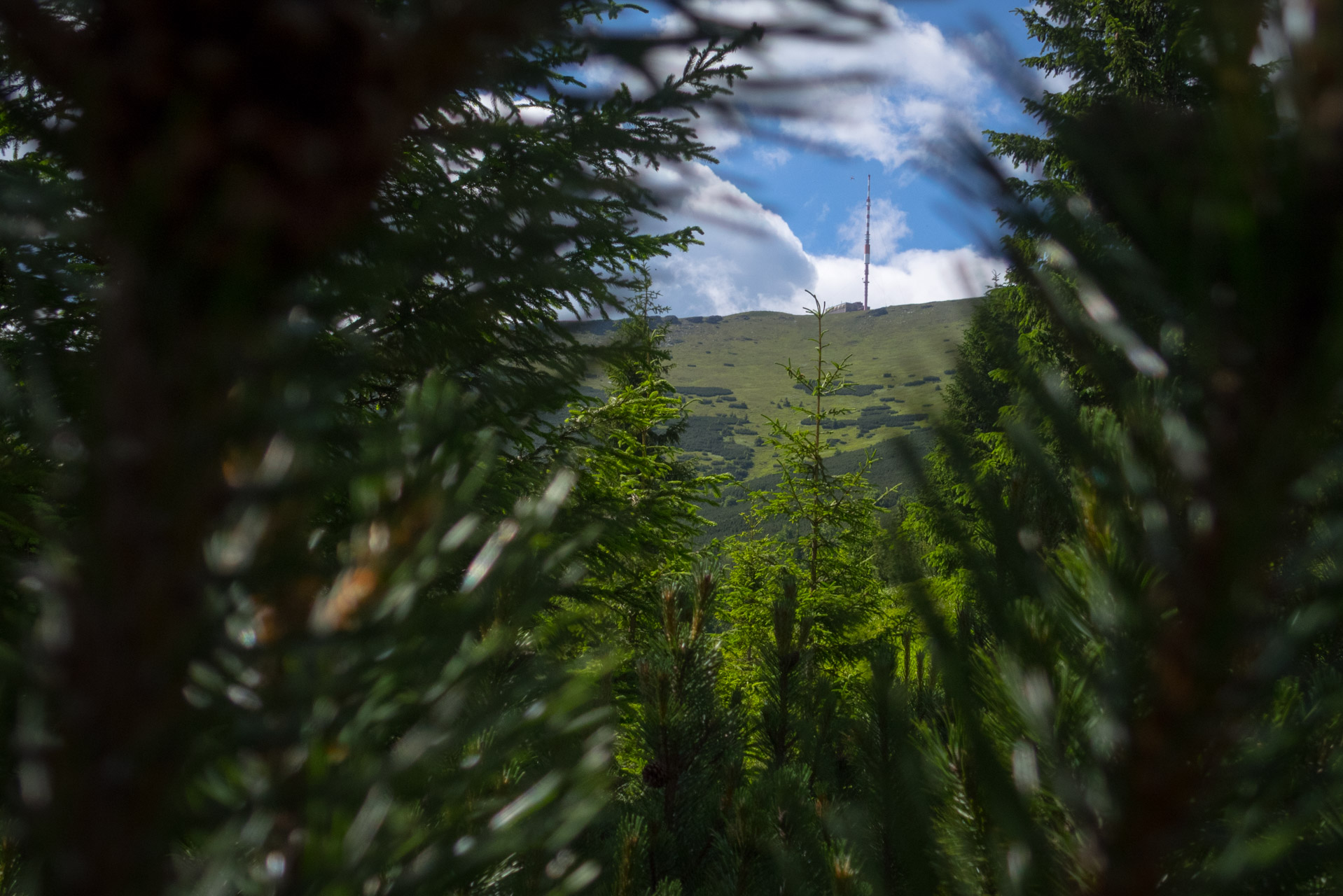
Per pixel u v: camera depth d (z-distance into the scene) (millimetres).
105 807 325
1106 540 429
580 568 522
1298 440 369
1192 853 451
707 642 2863
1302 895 432
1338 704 400
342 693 405
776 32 368
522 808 507
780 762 2689
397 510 430
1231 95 344
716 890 2039
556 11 348
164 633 331
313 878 405
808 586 10180
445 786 475
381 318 449
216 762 385
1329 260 354
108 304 338
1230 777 425
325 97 322
